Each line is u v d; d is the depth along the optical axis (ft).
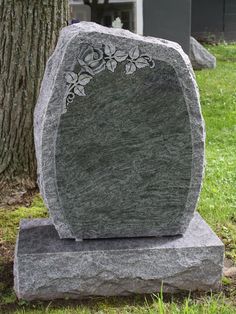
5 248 10.18
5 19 11.62
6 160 12.12
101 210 8.93
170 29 27.12
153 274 8.85
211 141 16.33
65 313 8.40
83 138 8.66
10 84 11.86
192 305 8.46
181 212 9.07
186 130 8.79
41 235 9.14
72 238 9.00
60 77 8.43
